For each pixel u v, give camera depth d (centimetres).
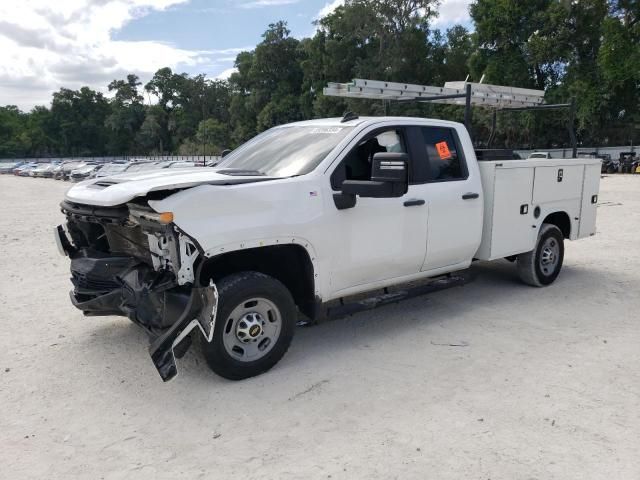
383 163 400
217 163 565
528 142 3962
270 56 7962
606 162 3806
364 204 470
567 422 351
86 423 364
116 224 434
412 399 386
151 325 406
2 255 985
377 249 484
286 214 417
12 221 1568
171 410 379
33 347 504
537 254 666
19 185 4119
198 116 11925
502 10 4091
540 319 560
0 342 519
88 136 12425
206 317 379
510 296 647
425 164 533
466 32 5547
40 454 328
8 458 324
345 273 467
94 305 450
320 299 455
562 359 454
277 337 429
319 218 437
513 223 619
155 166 3609
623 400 380
